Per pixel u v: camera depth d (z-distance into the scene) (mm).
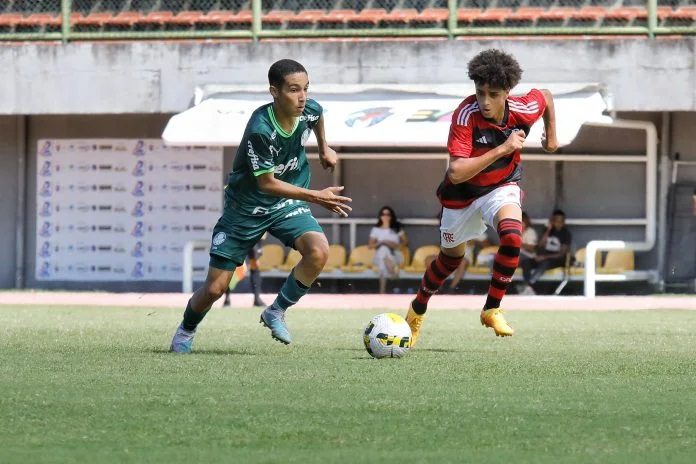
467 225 33562
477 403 23203
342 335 41250
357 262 80562
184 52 78250
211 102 75812
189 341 33500
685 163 80938
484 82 31266
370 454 18172
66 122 85500
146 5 82875
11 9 83375
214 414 21844
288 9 82000
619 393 24656
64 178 85625
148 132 84750
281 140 30828
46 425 20734
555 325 48250
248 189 31703
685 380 26906
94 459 17766
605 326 47500
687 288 80125
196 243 79062
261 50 77750
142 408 22500
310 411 22188
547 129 33906
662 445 18953
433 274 34344
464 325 47344
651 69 75062
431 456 18000
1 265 86375
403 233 80562
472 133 32219
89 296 74688
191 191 84500
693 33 76625
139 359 31156
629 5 79188
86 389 25047
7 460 17656
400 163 83875
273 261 82250
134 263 85000
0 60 79562
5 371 28281
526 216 77438
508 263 33031
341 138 71062
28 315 54094
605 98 74875
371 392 24672
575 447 18781
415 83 76938
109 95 78938
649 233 79438
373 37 78312
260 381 26391
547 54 75812
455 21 77562
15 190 86000
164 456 18000
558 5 79500
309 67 77562
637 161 81625
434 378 27062
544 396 24156
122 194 85125
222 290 32531
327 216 84125
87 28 83188
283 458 17828
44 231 85812
